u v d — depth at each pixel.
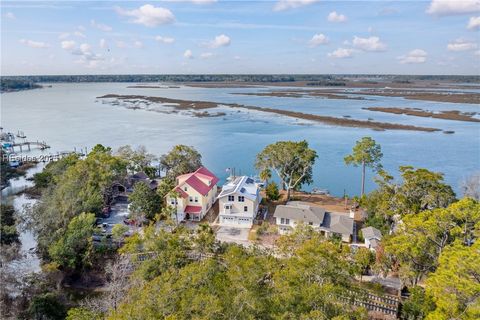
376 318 30.22
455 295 20.42
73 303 35.84
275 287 21.41
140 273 31.48
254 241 47.12
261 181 71.94
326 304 19.97
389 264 36.91
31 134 123.69
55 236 42.66
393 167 82.31
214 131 125.38
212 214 57.25
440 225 27.80
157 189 58.47
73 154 75.31
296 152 62.06
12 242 44.94
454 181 71.94
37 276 36.06
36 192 71.25
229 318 18.78
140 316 19.69
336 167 85.44
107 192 58.78
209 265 23.86
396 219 44.56
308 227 36.41
